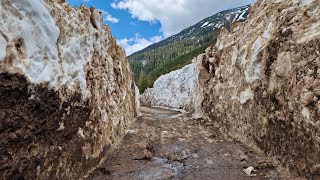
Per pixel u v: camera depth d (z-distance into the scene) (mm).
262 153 11023
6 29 5641
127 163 10531
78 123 8570
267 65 11039
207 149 12555
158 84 44844
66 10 8945
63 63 7875
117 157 11258
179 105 35531
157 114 28766
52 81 6988
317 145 7234
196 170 9906
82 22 10148
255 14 14398
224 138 14602
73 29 8992
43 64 6770
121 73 17812
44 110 6641
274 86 10242
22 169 5762
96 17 12258
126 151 12094
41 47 6801
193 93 27594
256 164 9953
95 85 10781
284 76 9555
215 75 19484
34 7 6555
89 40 10578
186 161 11016
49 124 6855
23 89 5871
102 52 12906
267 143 10648
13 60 5672
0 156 5164
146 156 11344
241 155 11234
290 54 9352
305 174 7746
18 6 6090
